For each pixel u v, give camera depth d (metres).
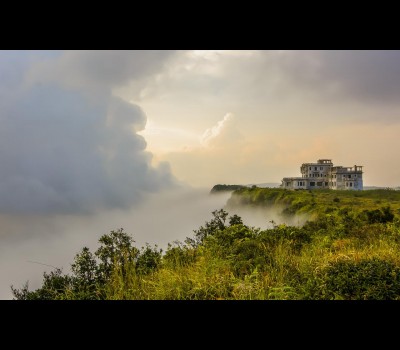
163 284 5.41
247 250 6.60
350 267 5.18
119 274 5.94
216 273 5.67
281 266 5.76
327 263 5.53
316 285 4.91
